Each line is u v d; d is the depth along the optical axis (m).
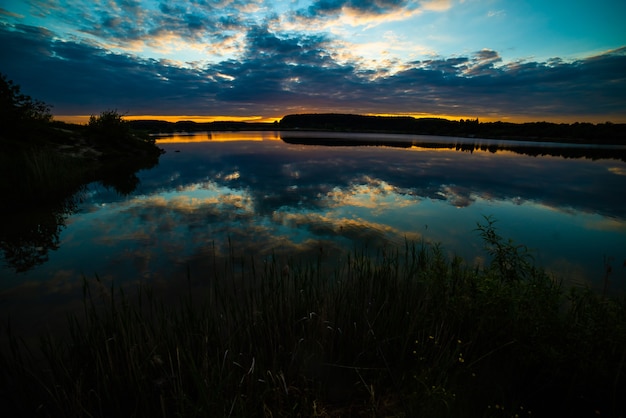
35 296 4.80
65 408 2.71
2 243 6.92
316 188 12.80
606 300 3.16
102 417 2.71
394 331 3.70
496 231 7.98
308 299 4.15
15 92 13.87
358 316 3.96
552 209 10.20
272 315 3.88
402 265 5.81
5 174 9.68
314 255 6.38
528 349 3.20
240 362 3.30
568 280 5.41
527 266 3.84
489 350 3.47
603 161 24.86
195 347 3.39
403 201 10.95
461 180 15.19
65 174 11.38
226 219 8.69
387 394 3.04
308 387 3.07
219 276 5.40
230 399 2.82
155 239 7.18
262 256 6.32
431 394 2.70
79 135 19.67
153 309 4.36
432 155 26.11
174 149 28.55
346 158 22.86
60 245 6.81
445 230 7.99
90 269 5.72
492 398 2.93
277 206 10.05
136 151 21.84
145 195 11.43
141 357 3.14
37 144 14.40
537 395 3.00
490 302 3.38
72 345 3.51
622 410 2.76
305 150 28.45
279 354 3.41
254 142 38.66
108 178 14.57
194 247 6.73
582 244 7.16
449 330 3.53
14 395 2.89
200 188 12.62
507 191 12.89
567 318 3.21
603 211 10.07
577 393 2.92
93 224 8.20
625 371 2.76
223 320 3.91
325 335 3.63
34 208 9.49
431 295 4.06
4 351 3.54
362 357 3.50
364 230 7.91
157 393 2.93
